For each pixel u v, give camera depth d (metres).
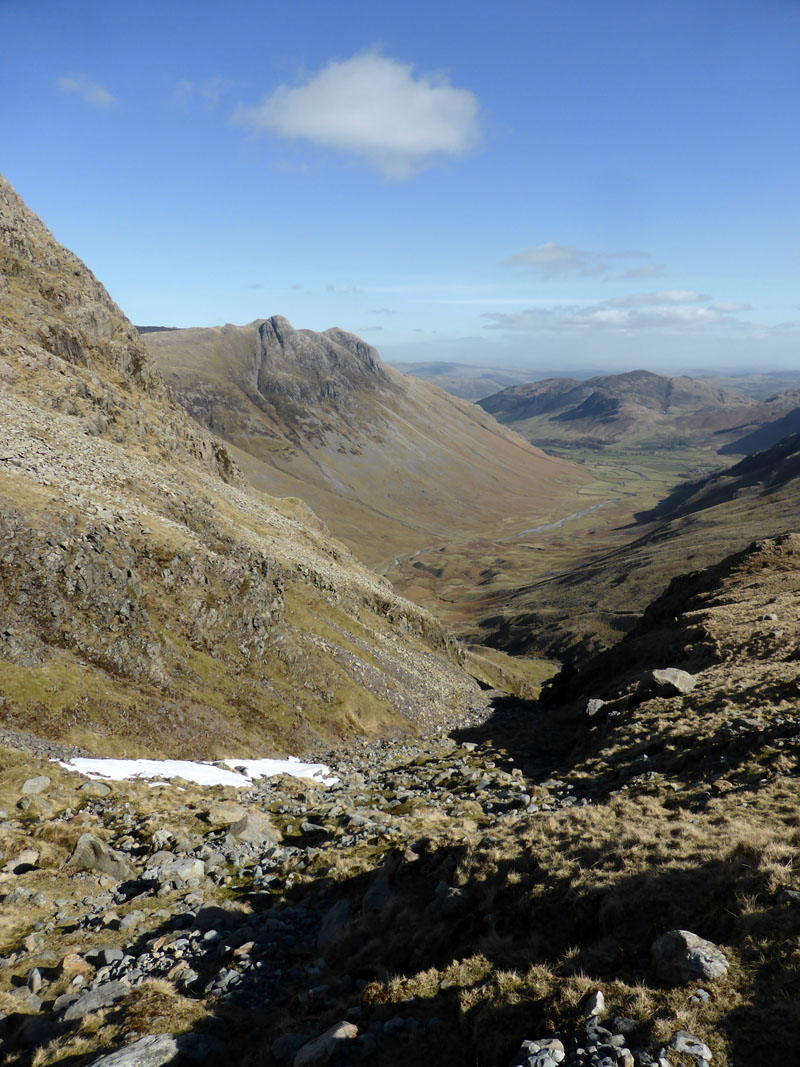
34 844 23.05
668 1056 8.53
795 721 25.83
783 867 12.25
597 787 27.95
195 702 46.47
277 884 21.50
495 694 100.19
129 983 14.46
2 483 46.41
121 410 90.88
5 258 99.75
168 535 55.28
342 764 47.62
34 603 41.56
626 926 12.21
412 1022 11.39
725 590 68.44
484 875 16.39
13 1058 12.02
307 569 83.50
